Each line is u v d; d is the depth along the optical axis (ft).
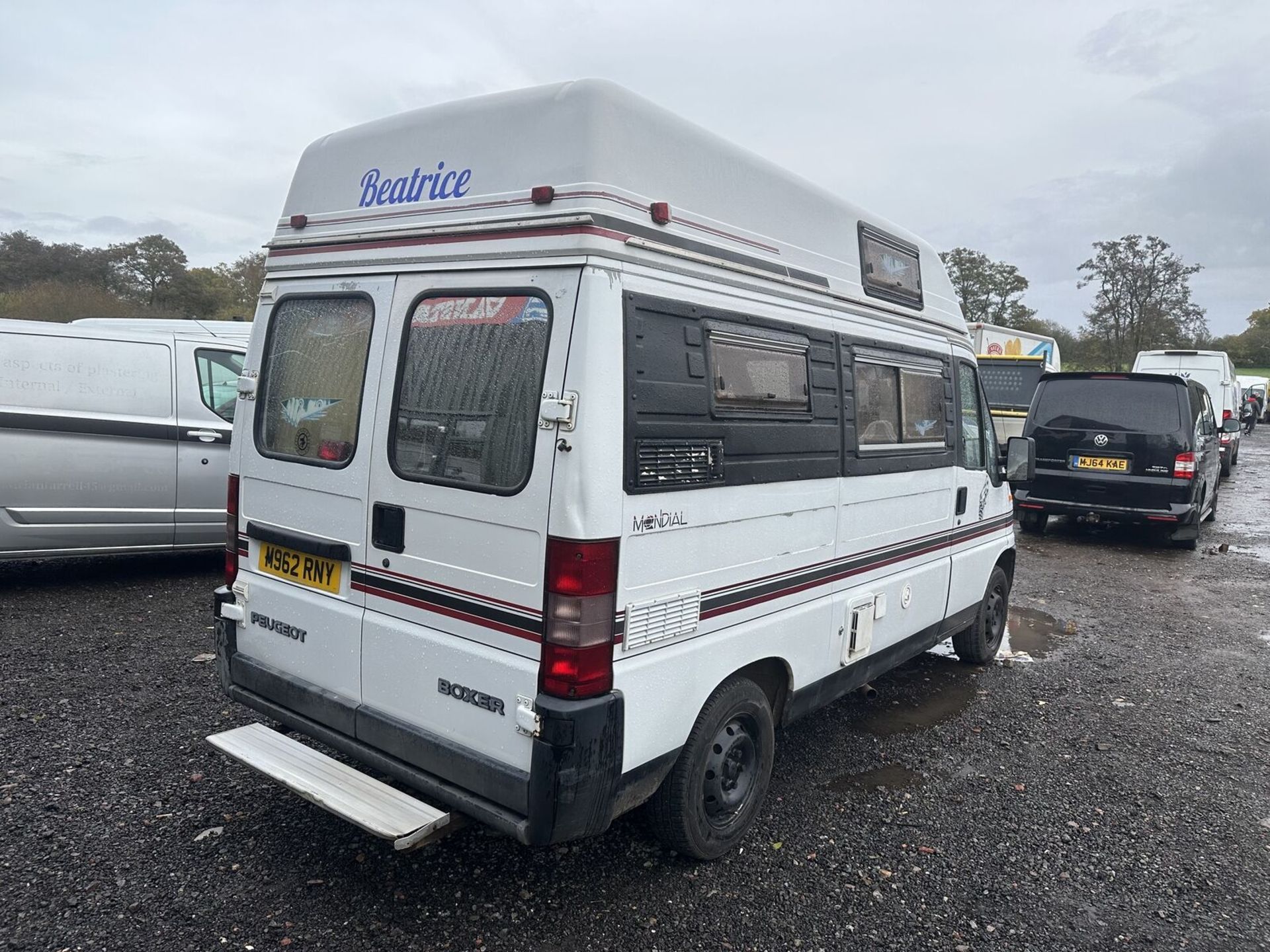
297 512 11.05
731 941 9.46
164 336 21.66
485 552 9.07
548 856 10.88
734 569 10.49
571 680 8.47
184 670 16.34
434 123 10.08
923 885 10.75
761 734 11.43
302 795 9.51
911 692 17.70
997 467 18.71
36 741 13.16
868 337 13.43
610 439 8.57
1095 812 12.89
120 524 20.97
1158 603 26.37
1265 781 14.23
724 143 10.50
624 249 8.81
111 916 9.23
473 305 9.37
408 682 9.81
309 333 11.12
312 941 9.03
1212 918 10.37
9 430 19.53
